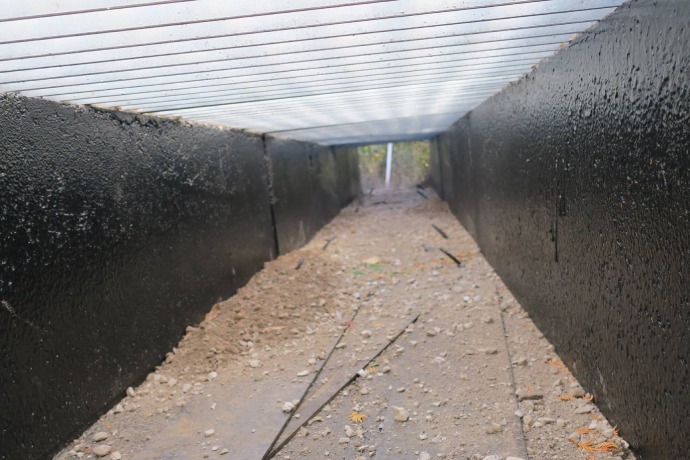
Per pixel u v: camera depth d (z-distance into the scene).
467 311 4.98
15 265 2.63
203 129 4.94
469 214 8.33
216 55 2.44
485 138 6.12
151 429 3.21
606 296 2.80
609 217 2.66
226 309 5.00
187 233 4.52
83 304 3.17
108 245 3.42
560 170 3.41
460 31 2.44
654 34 2.01
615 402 2.79
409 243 8.59
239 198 5.81
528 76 3.98
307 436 3.11
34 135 2.79
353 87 3.73
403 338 4.50
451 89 4.46
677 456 2.13
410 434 3.05
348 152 16.14
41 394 2.80
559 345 3.79
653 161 2.11
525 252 4.64
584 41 2.77
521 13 2.25
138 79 2.66
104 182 3.40
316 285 5.90
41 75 2.38
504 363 3.82
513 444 2.82
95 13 1.87
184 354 4.16
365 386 3.69
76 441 3.06
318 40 2.43
